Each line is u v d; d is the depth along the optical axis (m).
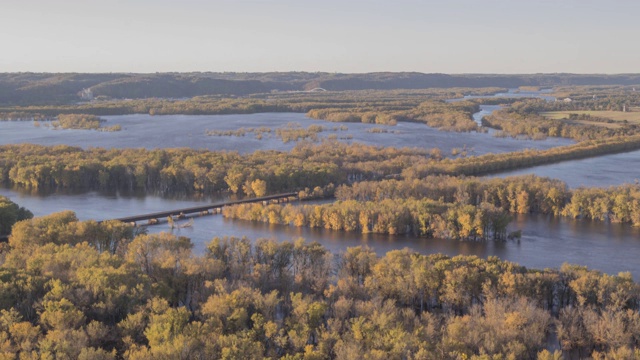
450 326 119.94
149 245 173.25
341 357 110.12
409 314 135.25
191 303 146.88
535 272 155.12
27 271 145.75
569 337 129.75
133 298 131.62
